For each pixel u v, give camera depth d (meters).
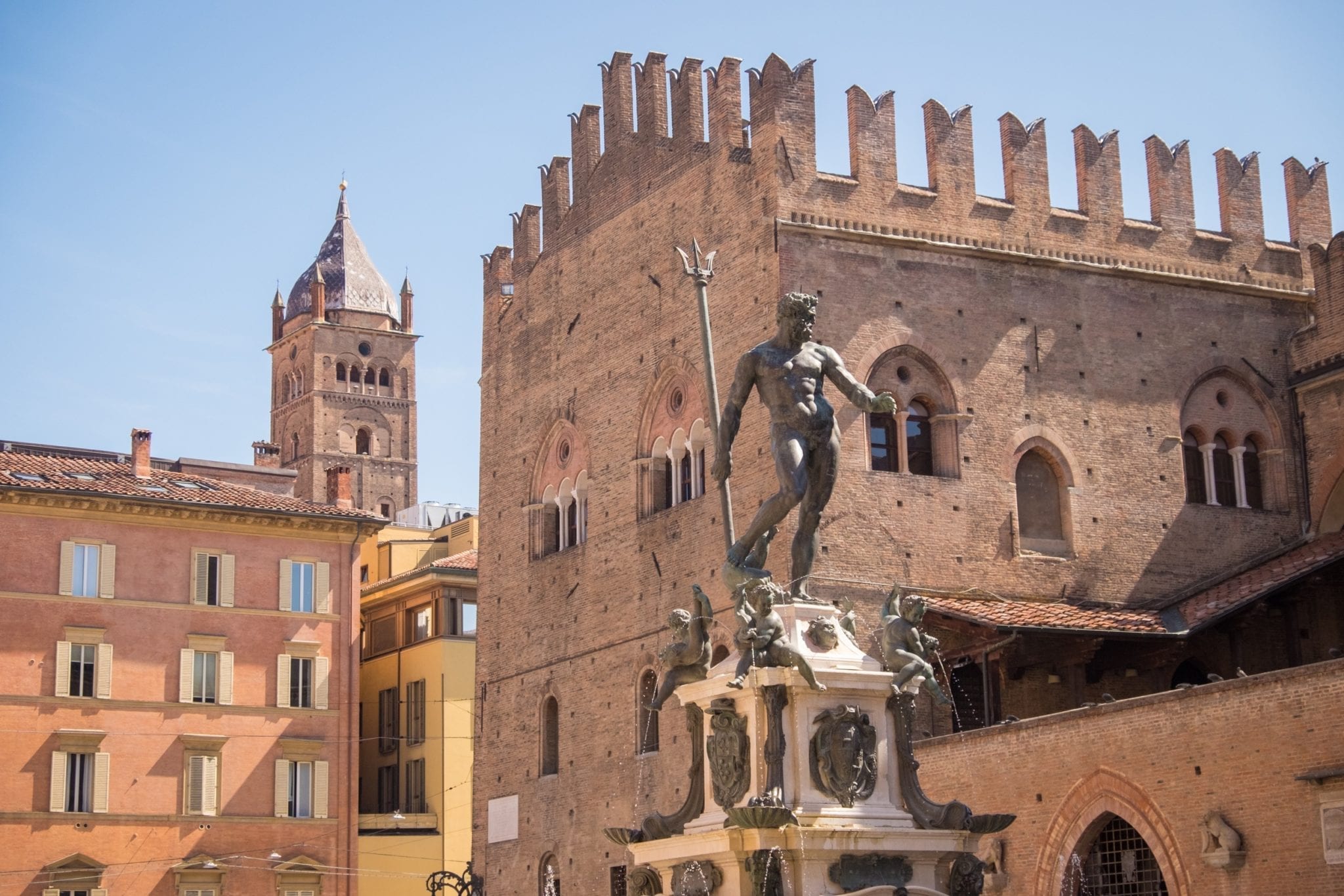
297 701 76.94
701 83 57.16
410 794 83.25
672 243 57.38
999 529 51.97
